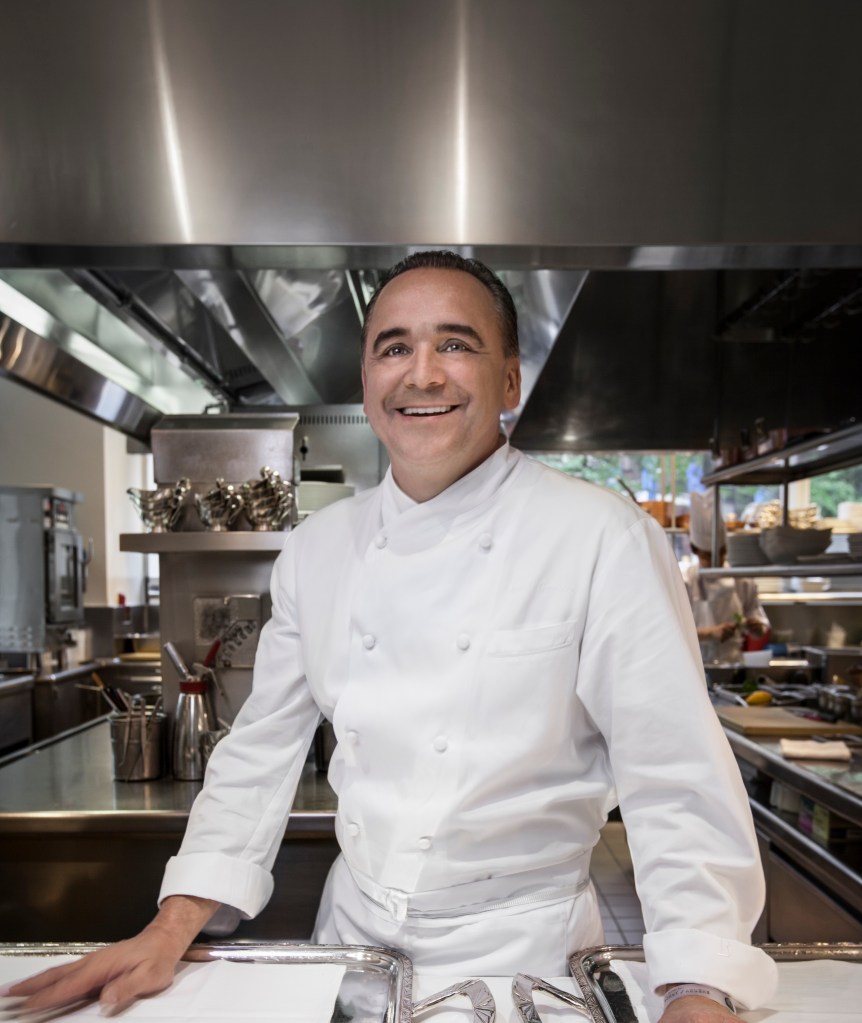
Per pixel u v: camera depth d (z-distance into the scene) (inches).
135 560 261.3
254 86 69.9
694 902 33.1
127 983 33.0
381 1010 31.8
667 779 35.5
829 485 167.2
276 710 47.6
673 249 71.9
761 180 70.4
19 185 69.8
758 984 31.5
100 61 69.7
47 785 88.0
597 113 70.1
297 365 150.4
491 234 70.1
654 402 174.2
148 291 112.6
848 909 85.9
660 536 40.7
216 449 98.8
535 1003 32.7
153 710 92.4
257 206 69.9
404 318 40.1
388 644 41.5
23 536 200.7
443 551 41.1
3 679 187.9
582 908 40.4
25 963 36.4
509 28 69.9
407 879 39.4
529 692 38.9
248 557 96.6
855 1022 30.6
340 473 162.7
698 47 70.1
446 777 38.9
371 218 70.1
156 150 69.9
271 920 78.3
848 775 92.7
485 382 40.3
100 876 79.4
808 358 166.7
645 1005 32.3
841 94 70.4
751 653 163.6
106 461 238.1
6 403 236.8
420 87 69.9
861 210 70.3
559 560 39.7
